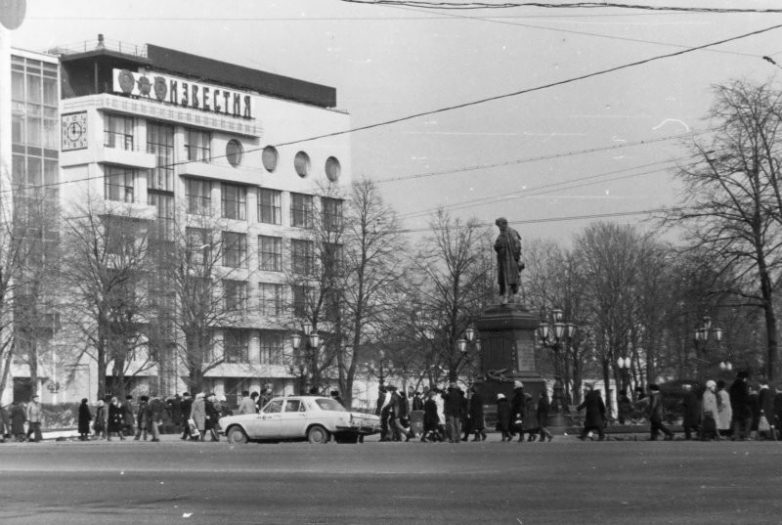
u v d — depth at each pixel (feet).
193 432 188.03
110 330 276.62
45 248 269.64
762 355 240.32
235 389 413.18
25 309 261.65
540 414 145.79
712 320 213.46
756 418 138.82
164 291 293.23
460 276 295.89
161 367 317.83
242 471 90.99
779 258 196.54
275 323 368.27
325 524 53.78
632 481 72.49
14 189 279.08
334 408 160.04
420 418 168.76
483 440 153.58
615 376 314.96
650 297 303.07
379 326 297.94
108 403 203.31
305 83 495.41
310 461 103.40
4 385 262.88
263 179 453.58
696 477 74.84
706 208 199.93
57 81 384.68
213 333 322.55
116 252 286.05
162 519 57.93
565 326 218.59
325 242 302.66
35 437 205.46
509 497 63.87
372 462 99.50
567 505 59.16
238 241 367.45
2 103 337.11
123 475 89.81
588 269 327.67
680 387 193.36
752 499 60.23
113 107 396.16
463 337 282.97
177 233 311.68
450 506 59.98
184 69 442.91
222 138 444.14
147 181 414.00
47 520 58.39
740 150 197.16
